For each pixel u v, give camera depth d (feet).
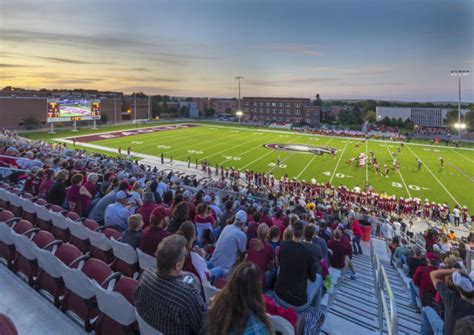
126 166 85.56
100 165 71.51
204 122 320.29
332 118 530.68
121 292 12.55
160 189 44.27
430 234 48.29
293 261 13.87
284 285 13.97
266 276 16.71
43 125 219.41
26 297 15.38
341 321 17.89
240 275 7.68
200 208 24.04
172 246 8.85
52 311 14.42
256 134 232.32
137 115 344.90
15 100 214.28
